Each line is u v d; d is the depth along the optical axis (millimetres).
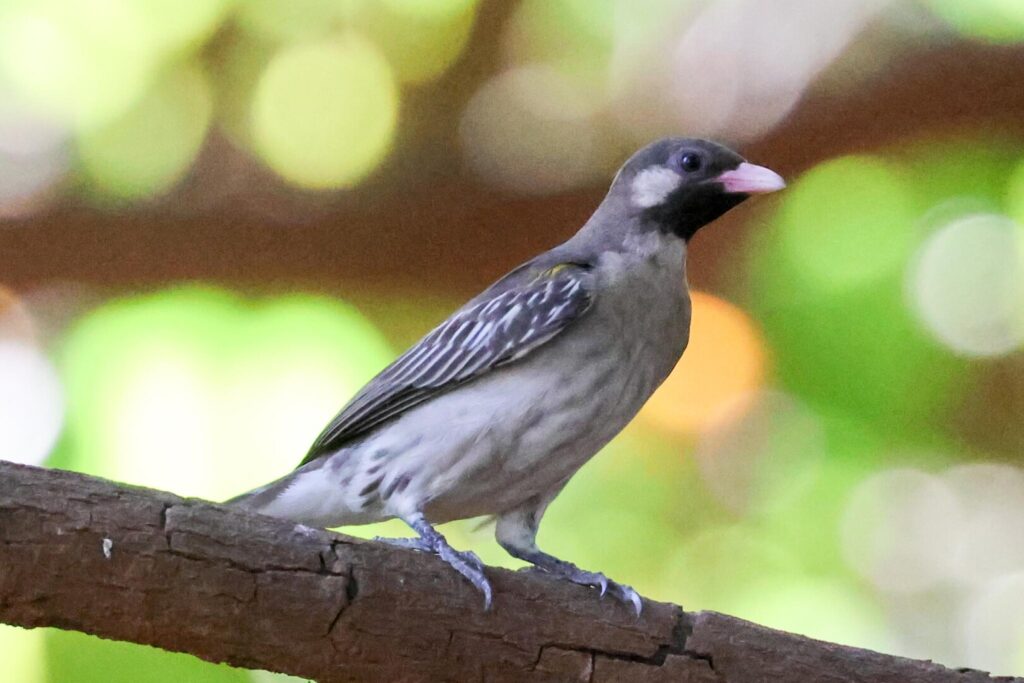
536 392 9125
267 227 12133
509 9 12570
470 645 7648
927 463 13117
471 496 9359
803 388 13031
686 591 13031
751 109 12422
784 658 7992
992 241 12875
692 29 12664
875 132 12164
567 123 12562
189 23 12852
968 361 12938
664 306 9656
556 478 9414
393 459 9250
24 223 12016
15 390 12164
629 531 13180
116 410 12289
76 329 12422
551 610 7812
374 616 7441
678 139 10234
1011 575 13367
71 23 12828
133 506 7008
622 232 9953
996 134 12344
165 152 12492
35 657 11273
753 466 13117
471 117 12547
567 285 9242
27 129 12547
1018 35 11688
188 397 12422
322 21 12797
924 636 13484
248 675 11344
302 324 12562
